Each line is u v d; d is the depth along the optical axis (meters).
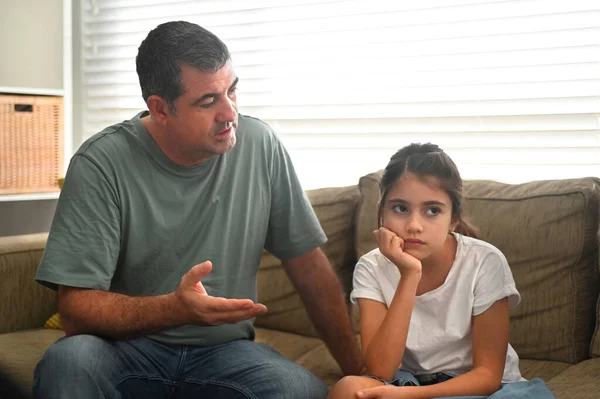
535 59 2.19
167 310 1.40
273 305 2.17
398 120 2.41
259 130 1.69
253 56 2.68
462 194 1.59
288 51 2.61
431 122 2.36
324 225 2.15
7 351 1.95
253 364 1.51
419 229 1.52
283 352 1.96
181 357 1.57
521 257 1.83
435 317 1.59
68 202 1.52
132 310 1.43
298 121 2.59
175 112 1.49
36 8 2.98
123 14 3.01
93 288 1.50
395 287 1.63
